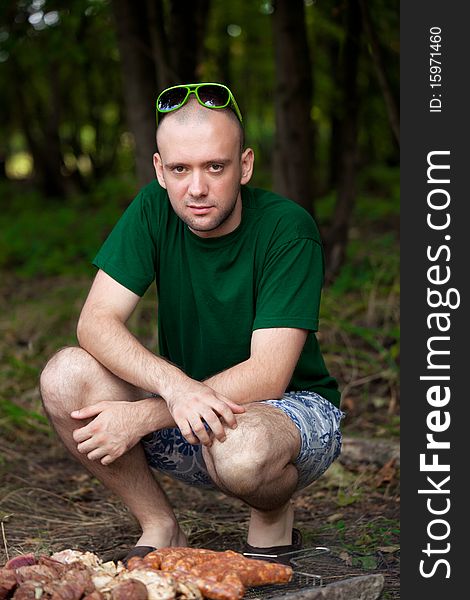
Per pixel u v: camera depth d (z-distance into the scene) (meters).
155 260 3.42
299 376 3.45
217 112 3.10
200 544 3.78
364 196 12.88
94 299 3.35
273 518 3.25
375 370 5.95
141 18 7.22
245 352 3.38
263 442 2.96
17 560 2.81
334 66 11.27
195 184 3.09
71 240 11.04
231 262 3.30
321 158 16.97
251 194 3.38
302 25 7.30
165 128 3.13
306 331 3.24
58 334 7.32
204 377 3.46
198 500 4.46
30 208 14.58
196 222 3.15
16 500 4.42
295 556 3.42
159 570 2.83
